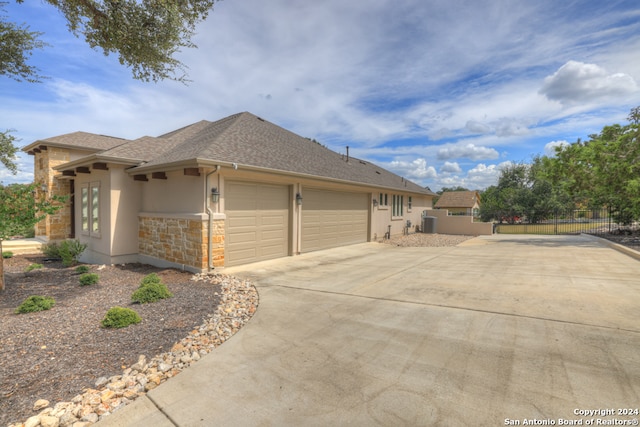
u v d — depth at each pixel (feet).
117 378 9.86
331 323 14.74
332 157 51.72
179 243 26.76
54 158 41.19
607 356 10.75
